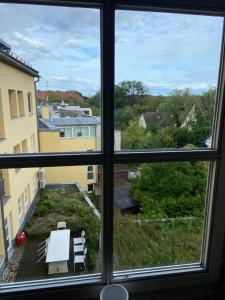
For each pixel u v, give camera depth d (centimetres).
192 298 116
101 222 106
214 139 109
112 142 99
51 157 96
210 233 114
